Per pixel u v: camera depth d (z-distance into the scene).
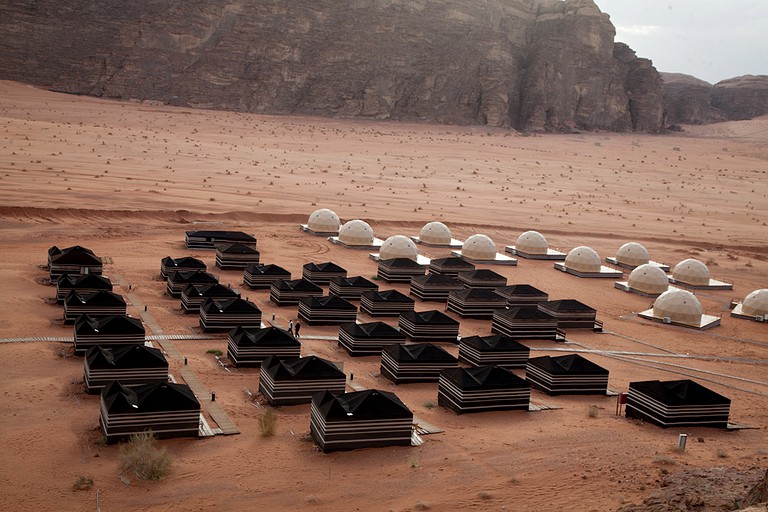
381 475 25.34
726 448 30.39
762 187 198.75
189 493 23.23
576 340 53.50
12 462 24.86
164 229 79.81
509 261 81.50
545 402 36.94
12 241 67.06
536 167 196.62
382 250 74.81
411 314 48.72
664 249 102.62
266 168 139.00
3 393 31.14
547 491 23.84
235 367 38.16
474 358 42.38
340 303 50.31
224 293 49.28
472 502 22.92
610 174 197.88
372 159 175.25
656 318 62.91
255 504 22.67
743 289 82.19
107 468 24.86
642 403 34.72
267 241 80.25
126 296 51.41
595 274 79.56
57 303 47.16
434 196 129.00
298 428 30.22
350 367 40.91
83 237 71.81
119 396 27.48
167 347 40.72
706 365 49.78
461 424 32.06
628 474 25.31
